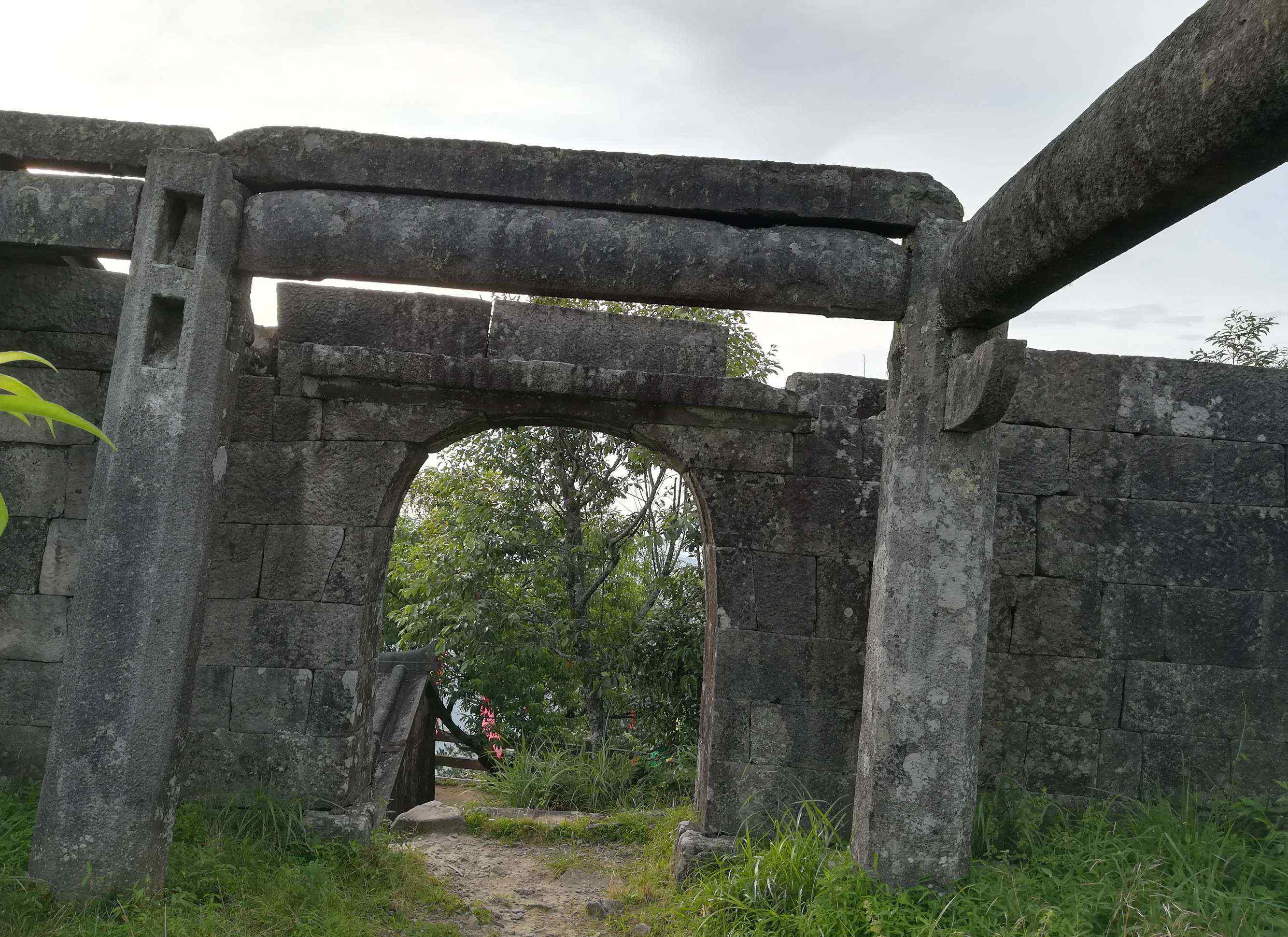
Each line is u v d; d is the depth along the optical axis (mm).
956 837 4109
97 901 3762
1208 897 3924
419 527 10969
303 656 5387
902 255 4297
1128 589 5516
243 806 5258
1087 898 3959
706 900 4516
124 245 4078
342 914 4391
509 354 5719
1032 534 5535
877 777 4141
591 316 5797
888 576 4227
